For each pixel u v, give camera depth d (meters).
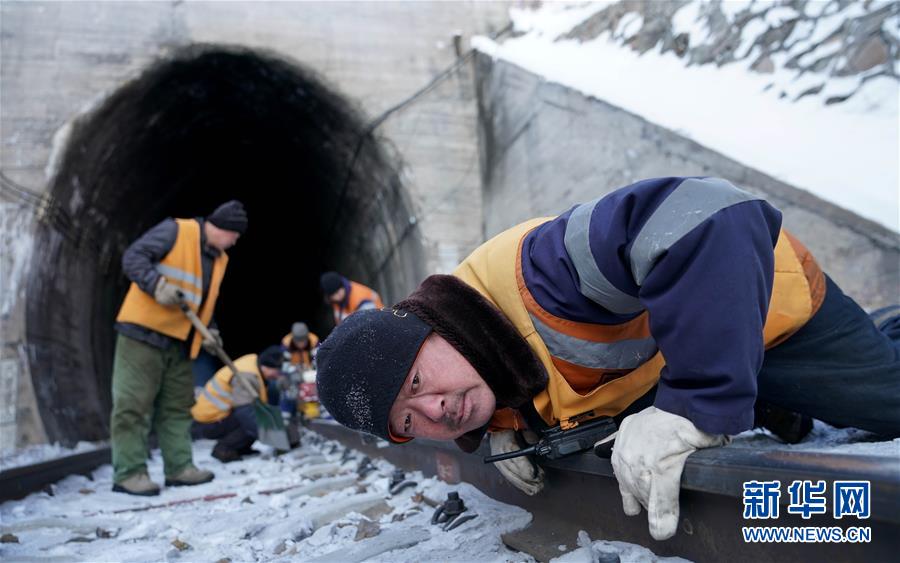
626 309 1.29
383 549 1.71
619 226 1.19
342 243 12.38
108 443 7.01
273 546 1.98
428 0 8.60
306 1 8.20
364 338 1.31
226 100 8.86
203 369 10.77
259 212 14.02
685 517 1.24
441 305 1.34
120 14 7.51
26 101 6.96
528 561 1.45
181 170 10.23
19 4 7.21
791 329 1.45
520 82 7.12
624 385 1.45
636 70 5.73
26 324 6.21
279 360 5.93
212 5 7.83
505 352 1.33
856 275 3.44
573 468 1.51
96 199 7.93
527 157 6.98
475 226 8.27
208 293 3.91
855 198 3.45
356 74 8.22
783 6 4.61
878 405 1.48
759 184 3.97
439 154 8.31
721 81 4.89
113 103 7.32
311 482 3.30
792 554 1.02
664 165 4.82
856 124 3.81
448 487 2.41
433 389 1.31
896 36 3.78
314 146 9.70
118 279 9.62
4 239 6.40
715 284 1.09
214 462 5.72
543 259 1.32
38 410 5.98
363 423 1.33
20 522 2.68
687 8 5.45
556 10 7.55
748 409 1.12
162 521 2.63
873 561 0.90
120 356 3.64
